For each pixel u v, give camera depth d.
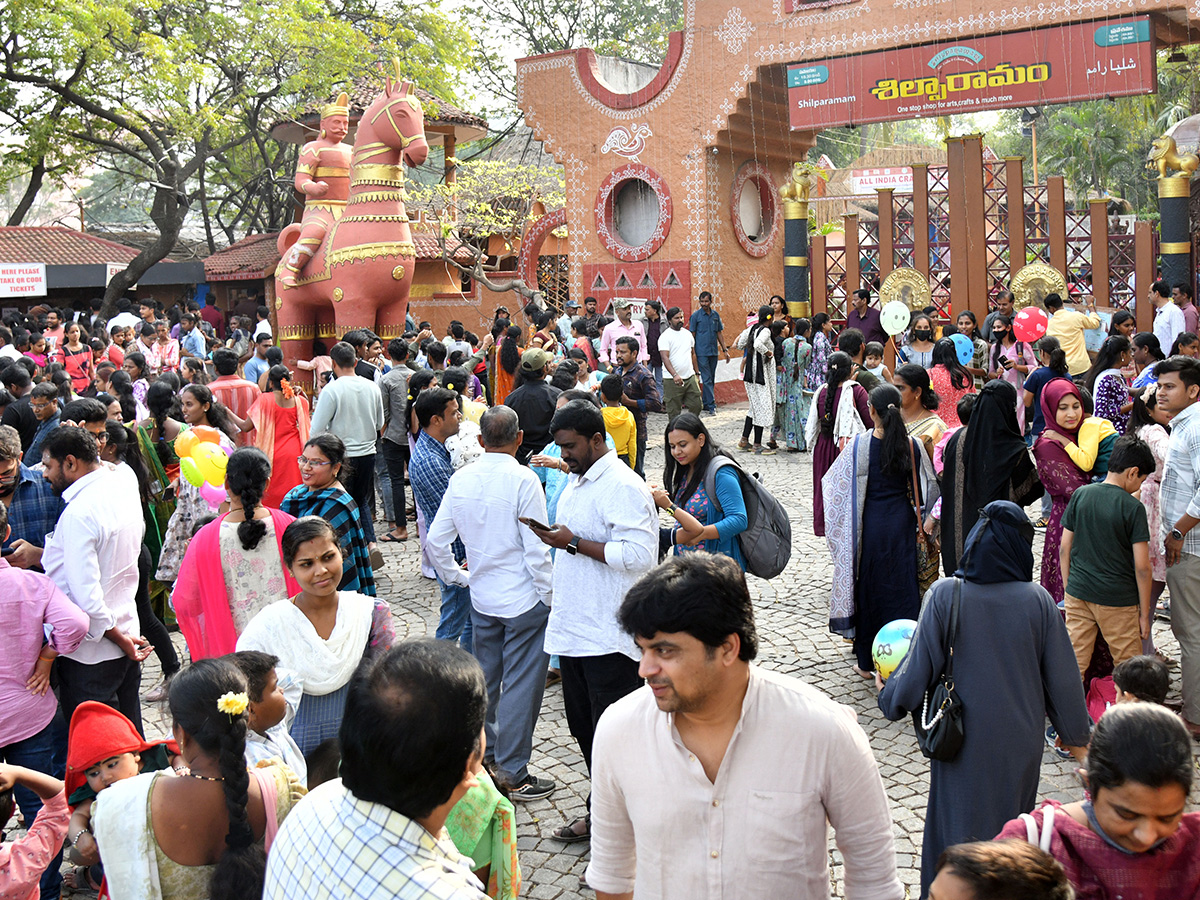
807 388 13.91
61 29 22.77
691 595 2.31
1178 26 15.80
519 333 10.77
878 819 2.48
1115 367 8.31
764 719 2.42
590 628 4.50
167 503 7.77
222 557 4.69
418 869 2.03
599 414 4.54
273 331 26.52
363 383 9.00
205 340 17.75
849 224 19.11
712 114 18.69
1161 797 2.33
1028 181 41.53
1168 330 13.85
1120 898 2.43
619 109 19.62
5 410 8.30
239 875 2.45
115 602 5.03
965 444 6.11
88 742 3.45
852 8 17.11
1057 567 6.17
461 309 25.09
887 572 6.21
